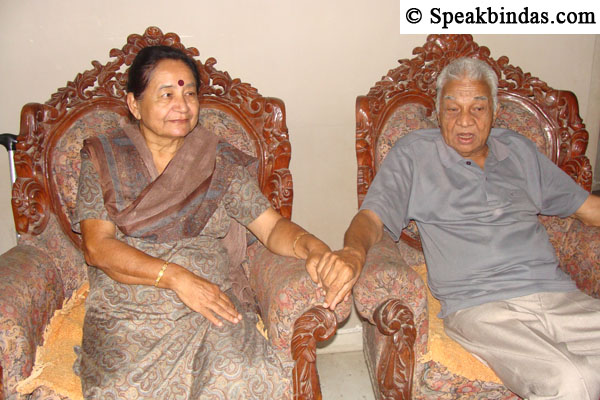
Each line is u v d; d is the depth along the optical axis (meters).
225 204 1.63
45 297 1.58
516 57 2.31
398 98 1.98
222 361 1.38
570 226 1.92
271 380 1.39
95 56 2.01
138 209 1.48
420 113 1.99
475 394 1.54
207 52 2.08
